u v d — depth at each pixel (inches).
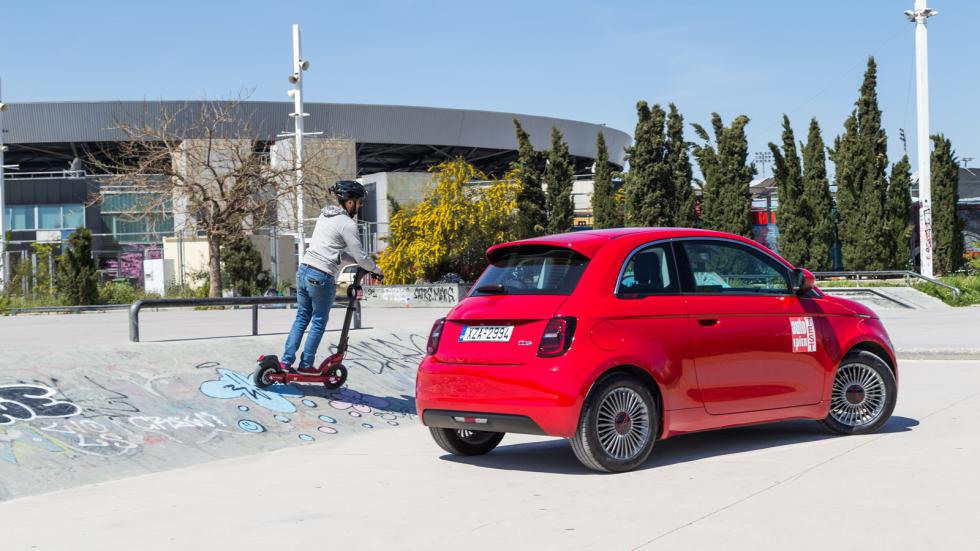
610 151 3710.6
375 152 3385.8
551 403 245.0
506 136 3348.9
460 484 247.6
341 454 303.6
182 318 1048.2
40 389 315.6
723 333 273.3
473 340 263.7
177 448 306.3
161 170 1637.6
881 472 241.3
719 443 296.0
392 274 1598.2
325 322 363.9
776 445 289.0
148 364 357.7
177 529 207.3
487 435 294.0
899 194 1561.3
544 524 199.6
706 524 193.9
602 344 250.4
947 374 467.8
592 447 247.6
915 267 1715.1
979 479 229.9
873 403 305.7
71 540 200.7
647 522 197.6
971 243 1820.9
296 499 235.1
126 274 2299.5
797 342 289.1
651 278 267.3
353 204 361.7
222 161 1700.3
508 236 1609.3
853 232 1560.0
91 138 2891.2
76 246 1448.1
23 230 2439.7
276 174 1621.6
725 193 1628.9
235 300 394.3
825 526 189.2
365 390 394.9
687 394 264.8
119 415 315.3
